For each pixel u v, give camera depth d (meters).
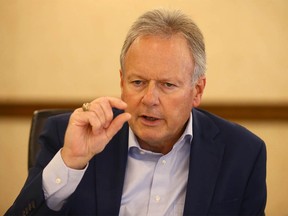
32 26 4.67
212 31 4.59
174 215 2.11
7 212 1.99
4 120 4.75
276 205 4.70
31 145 2.51
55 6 4.64
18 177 4.81
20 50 4.70
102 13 4.64
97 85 4.71
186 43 1.99
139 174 2.15
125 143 2.19
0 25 4.68
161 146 2.16
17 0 4.64
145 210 2.11
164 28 1.96
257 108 4.61
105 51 4.68
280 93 4.61
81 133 1.87
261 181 2.25
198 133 2.29
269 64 4.59
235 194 2.19
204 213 2.10
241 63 4.61
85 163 1.90
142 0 4.60
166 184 2.14
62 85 4.72
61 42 4.68
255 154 2.29
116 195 2.08
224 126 2.40
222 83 4.63
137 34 1.97
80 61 4.70
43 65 4.71
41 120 2.57
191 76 2.03
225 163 2.23
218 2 4.55
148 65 1.93
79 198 2.09
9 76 4.72
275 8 4.52
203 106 4.62
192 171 2.16
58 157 1.89
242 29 4.57
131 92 1.99
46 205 1.90
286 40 4.55
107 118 1.83
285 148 4.64
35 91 4.73
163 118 2.00
